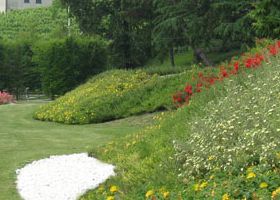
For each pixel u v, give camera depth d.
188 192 6.79
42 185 9.64
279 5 20.30
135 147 11.05
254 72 11.25
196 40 30.81
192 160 7.88
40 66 31.58
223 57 35.41
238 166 7.00
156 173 8.41
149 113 17.86
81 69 31.20
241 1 27.58
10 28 65.75
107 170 10.24
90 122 18.81
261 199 5.73
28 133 16.95
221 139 7.79
